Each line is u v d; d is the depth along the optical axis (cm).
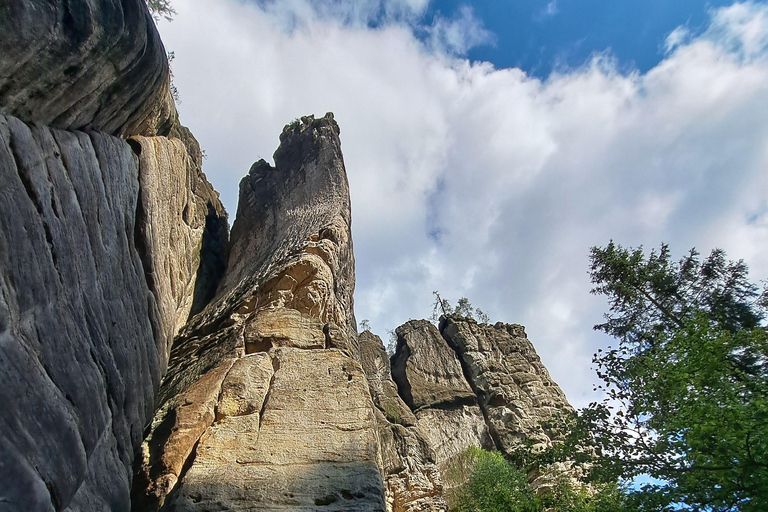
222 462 938
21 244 538
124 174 944
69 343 632
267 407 1099
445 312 5531
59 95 669
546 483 2350
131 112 941
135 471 937
